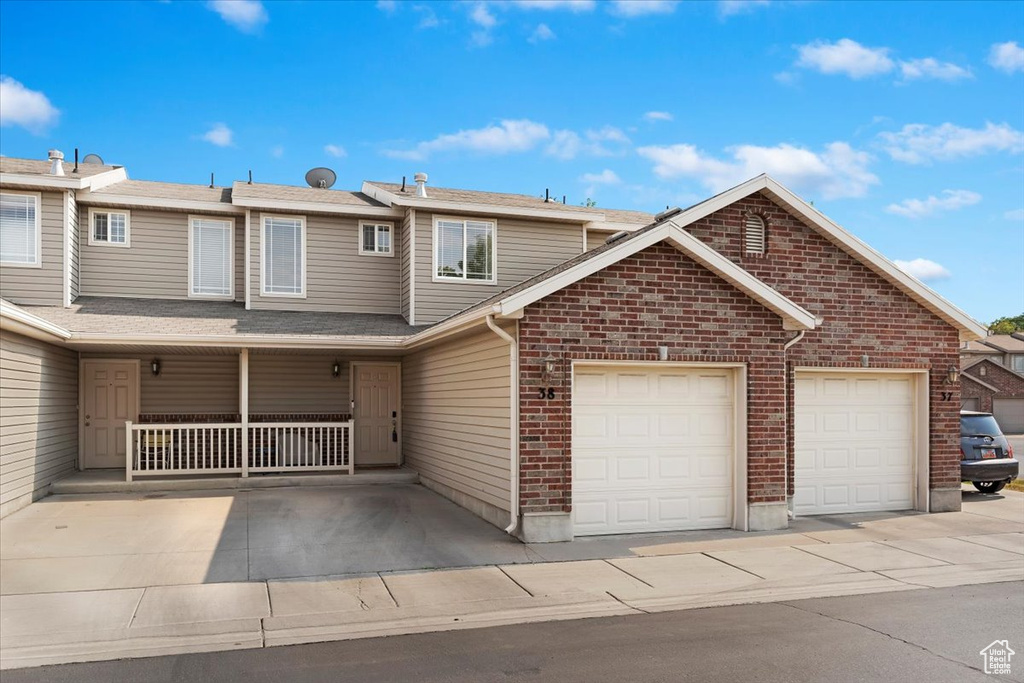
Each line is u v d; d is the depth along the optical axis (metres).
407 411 16.97
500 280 17.48
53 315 14.11
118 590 7.80
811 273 12.55
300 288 17.08
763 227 12.55
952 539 10.55
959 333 13.20
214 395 16.78
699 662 5.81
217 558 9.10
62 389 14.52
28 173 15.25
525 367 10.05
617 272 10.50
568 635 6.53
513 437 10.17
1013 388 42.00
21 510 11.91
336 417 16.77
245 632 6.62
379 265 17.72
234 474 14.93
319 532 10.52
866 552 9.73
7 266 14.90
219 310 16.19
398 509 12.28
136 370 16.27
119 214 16.64
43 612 7.09
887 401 12.98
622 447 10.74
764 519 11.06
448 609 7.30
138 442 14.23
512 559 9.20
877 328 12.74
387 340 14.76
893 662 5.79
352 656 6.03
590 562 9.11
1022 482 17.12
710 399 11.22
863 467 12.77
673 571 8.73
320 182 20.03
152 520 11.21
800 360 12.26
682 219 11.97
